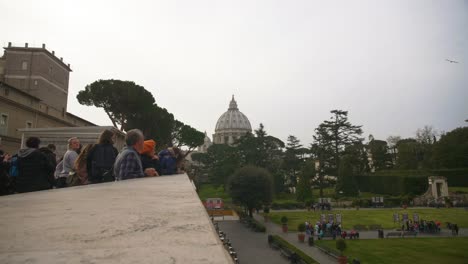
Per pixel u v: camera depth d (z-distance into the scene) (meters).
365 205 72.81
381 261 28.48
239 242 39.69
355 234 39.38
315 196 90.31
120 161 6.78
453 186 79.38
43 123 43.41
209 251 1.78
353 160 97.31
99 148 7.71
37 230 2.29
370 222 51.22
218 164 108.38
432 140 104.38
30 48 59.09
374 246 34.47
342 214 60.75
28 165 6.96
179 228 2.30
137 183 5.69
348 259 29.28
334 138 100.75
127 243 1.95
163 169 9.78
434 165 88.00
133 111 49.88
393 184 83.69
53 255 1.72
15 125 37.75
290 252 31.23
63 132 16.06
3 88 36.12
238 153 105.19
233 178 59.69
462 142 83.31
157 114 52.81
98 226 2.38
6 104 36.31
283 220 50.31
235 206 73.88
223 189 99.06
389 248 33.41
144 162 8.76
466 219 51.28
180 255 1.70
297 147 112.56
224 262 1.59
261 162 101.44
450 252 31.12
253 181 57.88
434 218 52.94
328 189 103.38
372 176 93.94
